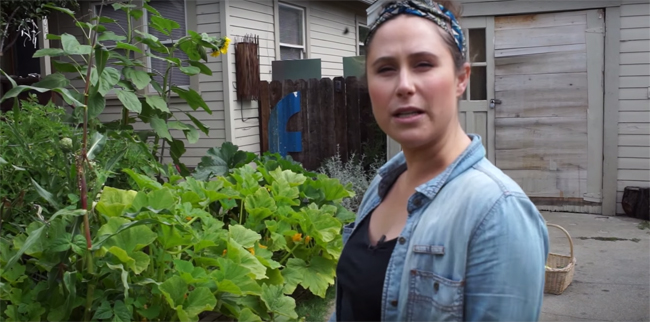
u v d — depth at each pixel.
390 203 1.42
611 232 5.68
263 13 8.37
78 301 2.54
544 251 1.17
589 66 6.32
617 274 4.48
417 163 1.33
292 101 7.98
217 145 7.63
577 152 6.46
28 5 6.86
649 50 6.10
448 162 1.29
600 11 6.23
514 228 1.10
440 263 1.15
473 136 1.33
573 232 5.71
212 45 4.76
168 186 3.60
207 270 3.08
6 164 2.93
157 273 2.86
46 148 3.19
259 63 8.18
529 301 1.08
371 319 1.28
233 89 7.61
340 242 3.93
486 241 1.10
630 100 6.22
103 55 2.91
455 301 1.12
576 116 6.43
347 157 7.88
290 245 3.99
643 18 6.09
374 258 1.32
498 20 6.59
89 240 2.49
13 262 2.27
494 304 1.08
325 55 10.78
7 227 3.01
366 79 1.43
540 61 6.49
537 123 6.57
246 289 2.86
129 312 2.50
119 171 3.77
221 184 3.85
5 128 3.13
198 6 7.55
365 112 7.82
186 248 2.99
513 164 6.70
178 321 2.73
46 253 2.56
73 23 8.14
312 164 8.01
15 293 2.54
